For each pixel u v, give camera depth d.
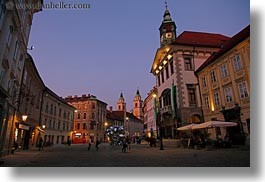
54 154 16.94
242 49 20.02
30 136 25.30
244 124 19.48
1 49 11.86
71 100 69.94
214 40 34.34
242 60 20.02
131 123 103.62
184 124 26.78
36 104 29.38
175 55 30.05
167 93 32.19
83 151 21.22
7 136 15.22
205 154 13.55
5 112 13.95
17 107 19.02
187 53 30.50
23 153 17.64
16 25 14.38
